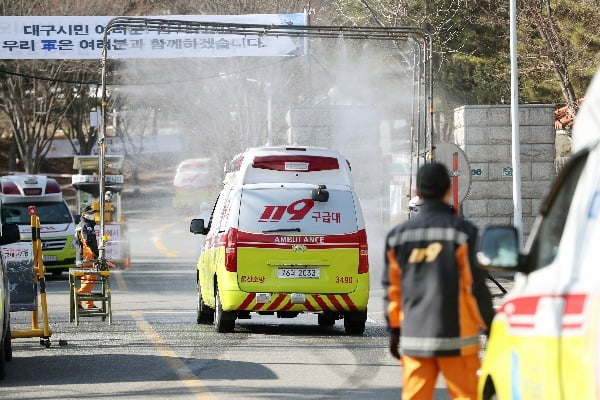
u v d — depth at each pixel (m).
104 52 57.38
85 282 44.78
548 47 80.38
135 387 27.80
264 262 38.75
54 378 29.53
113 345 36.84
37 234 37.06
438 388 27.19
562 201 14.69
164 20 56.94
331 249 38.91
